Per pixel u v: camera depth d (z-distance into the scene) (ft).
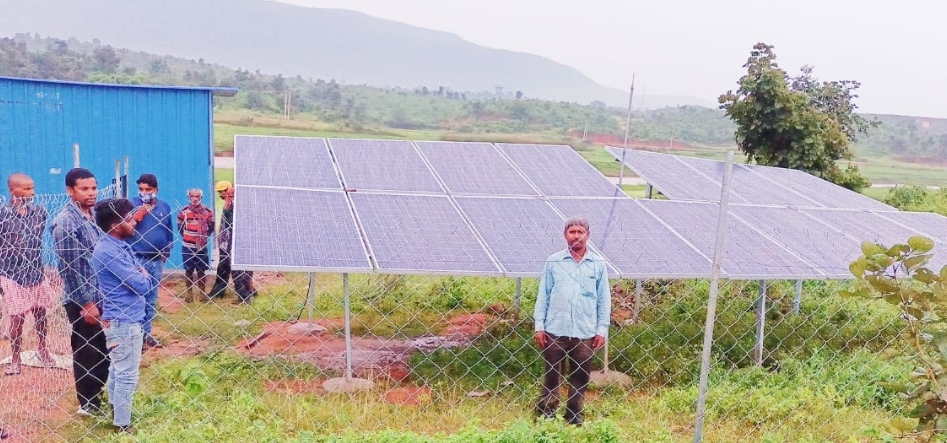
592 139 239.71
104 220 21.90
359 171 38.32
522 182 39.81
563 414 24.75
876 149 287.28
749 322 37.19
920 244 14.94
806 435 23.93
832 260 31.53
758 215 37.47
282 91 263.08
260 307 39.04
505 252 28.68
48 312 27.17
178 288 41.68
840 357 31.63
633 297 41.57
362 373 29.76
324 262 25.63
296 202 31.37
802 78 82.48
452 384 28.66
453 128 261.85
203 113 47.19
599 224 32.78
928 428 16.38
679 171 47.39
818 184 48.11
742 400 26.48
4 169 44.24
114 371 22.35
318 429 23.22
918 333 16.21
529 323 38.01
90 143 45.73
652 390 28.78
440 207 32.99
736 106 60.49
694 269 28.50
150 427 22.80
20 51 250.16
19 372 26.25
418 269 26.03
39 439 21.70
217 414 23.57
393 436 20.80
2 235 25.62
